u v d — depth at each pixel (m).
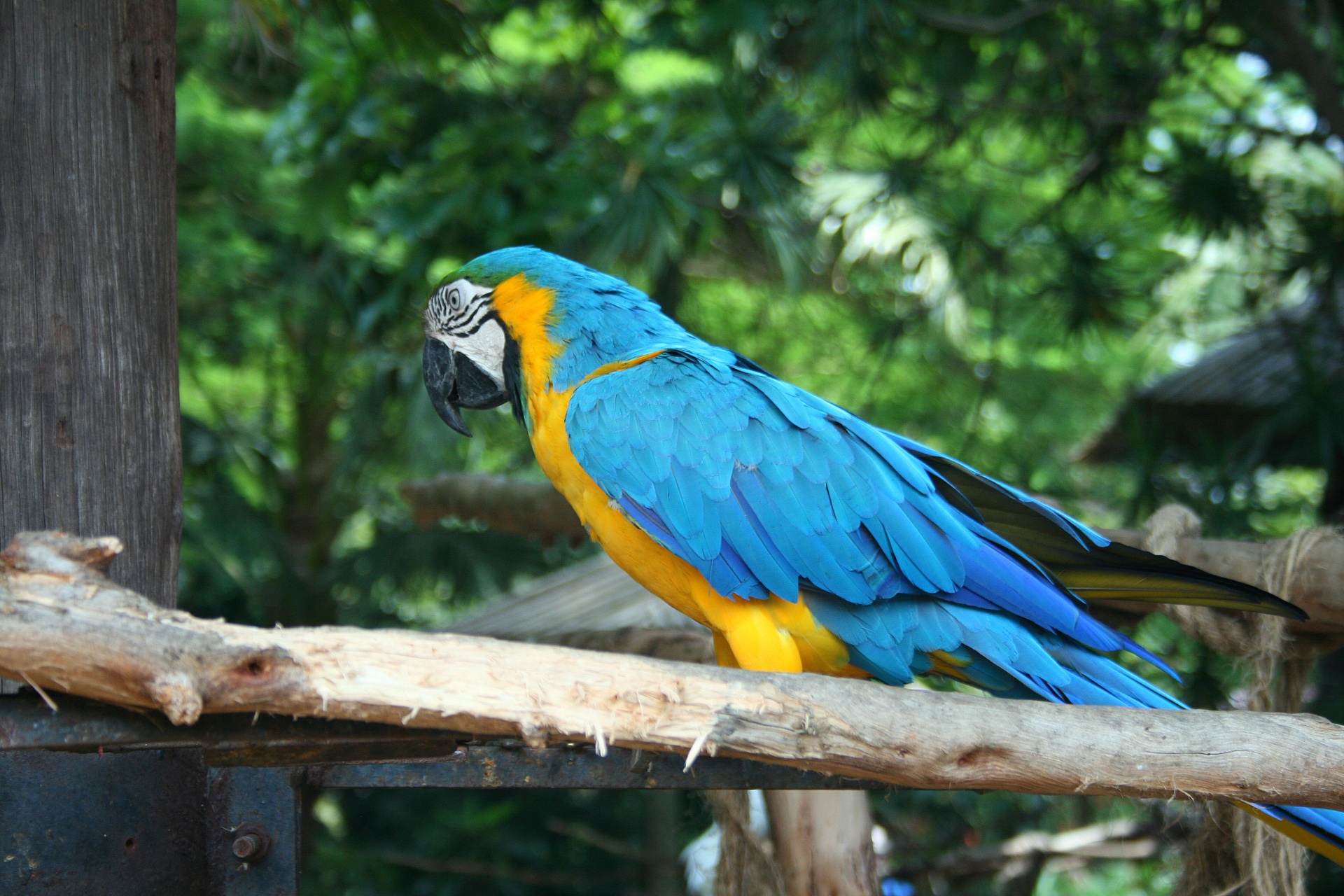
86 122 2.09
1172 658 4.71
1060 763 1.51
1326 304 5.16
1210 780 1.52
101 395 2.07
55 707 1.24
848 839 3.12
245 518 8.68
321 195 6.39
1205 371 5.78
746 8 5.70
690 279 8.11
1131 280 7.11
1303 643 2.55
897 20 5.53
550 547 4.57
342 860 8.36
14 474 1.98
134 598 1.24
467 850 9.31
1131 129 5.93
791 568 2.17
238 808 2.19
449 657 1.34
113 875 2.00
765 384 2.31
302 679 1.27
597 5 6.23
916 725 1.48
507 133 5.77
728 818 3.21
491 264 2.64
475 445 7.81
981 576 2.16
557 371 2.45
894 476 2.22
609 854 9.66
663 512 2.20
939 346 8.16
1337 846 1.80
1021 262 7.54
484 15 6.14
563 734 1.36
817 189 6.22
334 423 9.70
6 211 2.00
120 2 2.16
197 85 7.61
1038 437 8.49
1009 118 6.79
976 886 7.79
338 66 5.91
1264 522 4.99
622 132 6.06
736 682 1.44
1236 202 5.36
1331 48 5.26
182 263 7.50
